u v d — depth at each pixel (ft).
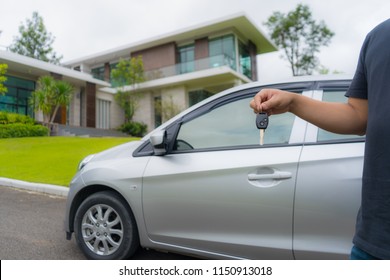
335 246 6.56
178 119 9.16
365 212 3.32
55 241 11.52
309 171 6.91
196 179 8.06
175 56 81.87
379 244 3.14
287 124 7.70
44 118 62.90
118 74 82.02
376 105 3.24
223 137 8.38
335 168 6.73
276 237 7.14
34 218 14.56
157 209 8.54
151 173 8.67
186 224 8.18
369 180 3.27
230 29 75.25
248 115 8.32
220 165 7.83
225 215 7.68
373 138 3.23
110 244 9.34
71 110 74.18
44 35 120.67
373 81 3.34
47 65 63.82
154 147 8.64
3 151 36.22
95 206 9.64
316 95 7.68
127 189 8.95
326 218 6.66
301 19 90.02
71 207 10.16
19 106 66.59
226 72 69.26
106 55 90.89
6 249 10.62
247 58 82.48
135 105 82.02
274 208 7.14
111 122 84.02
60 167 26.89
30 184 21.03
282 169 7.16
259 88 8.46
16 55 58.18
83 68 95.45
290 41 92.58
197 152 8.43
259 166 7.38
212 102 8.93
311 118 4.12
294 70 93.15
